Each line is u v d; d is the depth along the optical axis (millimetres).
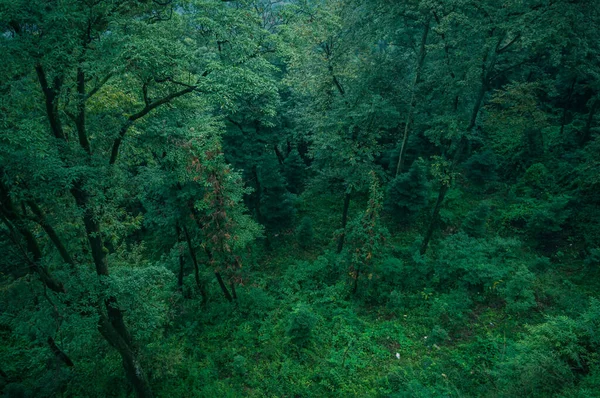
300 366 12523
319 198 23562
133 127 11320
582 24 13852
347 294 15781
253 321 14758
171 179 13180
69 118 10844
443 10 16188
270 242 20062
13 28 7832
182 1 9359
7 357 13336
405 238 18609
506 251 15898
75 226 11094
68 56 7703
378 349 12938
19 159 7547
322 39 16969
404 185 18531
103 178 9680
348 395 11273
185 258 17078
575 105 24953
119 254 15023
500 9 14859
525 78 25562
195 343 14047
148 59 8195
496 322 13219
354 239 15492
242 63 10102
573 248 15766
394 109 16906
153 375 11750
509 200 19453
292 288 16781
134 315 10820
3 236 9891
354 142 17250
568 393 8156
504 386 9492
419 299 14883
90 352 12164
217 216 13477
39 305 9312
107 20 8914
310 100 22062
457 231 18234
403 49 21203
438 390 10734
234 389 11898
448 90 16078
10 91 7633
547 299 13648
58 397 11562
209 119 13719
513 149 22641
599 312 9500
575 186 18094
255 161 20219
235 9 10188
